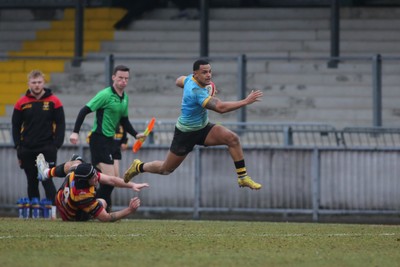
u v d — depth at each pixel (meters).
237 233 37.34
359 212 54.25
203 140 39.41
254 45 82.12
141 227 39.88
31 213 48.47
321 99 75.25
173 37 84.50
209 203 55.44
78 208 42.47
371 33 81.50
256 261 27.73
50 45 85.56
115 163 47.03
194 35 84.19
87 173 41.94
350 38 81.50
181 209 55.53
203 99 37.75
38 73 47.75
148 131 45.75
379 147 53.94
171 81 78.69
